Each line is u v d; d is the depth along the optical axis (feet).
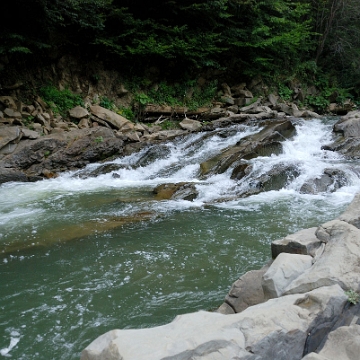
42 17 43.80
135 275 17.67
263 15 66.69
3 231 23.22
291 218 24.54
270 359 9.02
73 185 34.83
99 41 51.16
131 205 28.07
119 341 8.71
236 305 13.08
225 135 44.98
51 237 22.21
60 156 39.04
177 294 16.07
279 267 12.17
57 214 26.35
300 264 12.50
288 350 9.35
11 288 16.72
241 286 13.53
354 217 15.25
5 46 42.50
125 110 53.42
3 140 37.55
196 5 55.21
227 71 65.05
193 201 28.81
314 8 76.02
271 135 41.09
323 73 78.59
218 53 63.16
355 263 11.91
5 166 36.35
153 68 57.93
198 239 21.56
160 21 58.29
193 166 37.55
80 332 13.78
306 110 65.98
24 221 24.99
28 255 19.92
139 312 14.89
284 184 31.73
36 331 13.85
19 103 45.24
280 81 69.97
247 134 44.50
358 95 78.33
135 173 38.65
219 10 58.44
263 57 67.10
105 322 14.32
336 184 30.73
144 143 44.32
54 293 16.28
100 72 54.19
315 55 79.61
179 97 59.57
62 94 49.47
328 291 10.62
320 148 41.29
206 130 49.57
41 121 44.27
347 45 79.61
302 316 9.89
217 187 31.30
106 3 50.11
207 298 15.74
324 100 71.72
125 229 23.31
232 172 33.78
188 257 19.38
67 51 51.60
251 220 24.38
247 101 61.11
